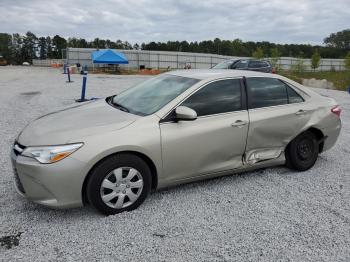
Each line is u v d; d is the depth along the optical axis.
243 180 4.79
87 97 13.22
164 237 3.33
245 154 4.56
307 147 5.15
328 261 3.07
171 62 62.00
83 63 56.19
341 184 4.79
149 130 3.77
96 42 118.94
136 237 3.32
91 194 3.54
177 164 4.00
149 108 4.11
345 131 8.15
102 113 4.14
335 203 4.20
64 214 3.70
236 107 4.45
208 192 4.36
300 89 5.15
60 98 12.87
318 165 5.56
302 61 57.47
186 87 4.27
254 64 18.88
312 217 3.83
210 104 4.26
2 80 22.83
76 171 3.39
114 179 3.63
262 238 3.38
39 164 3.35
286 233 3.49
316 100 5.24
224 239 3.34
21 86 18.08
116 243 3.21
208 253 3.11
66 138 3.46
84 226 3.48
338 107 5.49
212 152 4.21
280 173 5.11
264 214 3.86
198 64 64.38
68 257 2.99
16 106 10.72
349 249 3.26
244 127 4.41
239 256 3.09
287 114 4.80
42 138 3.53
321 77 45.88
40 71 43.44
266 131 4.62
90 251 3.08
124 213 3.73
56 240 3.22
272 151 4.82
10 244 3.14
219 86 4.40
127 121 3.80
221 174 4.44
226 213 3.84
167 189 4.41
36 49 133.62
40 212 3.73
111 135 3.57
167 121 3.93
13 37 130.12
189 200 4.12
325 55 113.19
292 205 4.11
